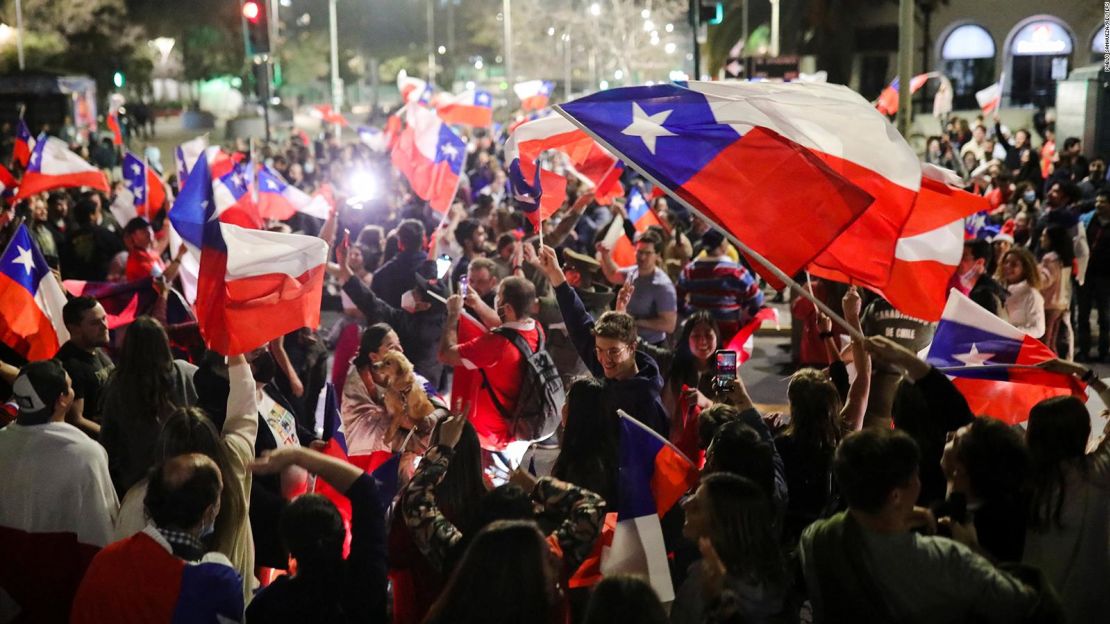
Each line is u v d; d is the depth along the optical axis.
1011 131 32.53
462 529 4.83
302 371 8.33
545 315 9.40
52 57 53.16
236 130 51.16
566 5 88.06
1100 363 13.62
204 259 6.46
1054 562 4.71
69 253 13.23
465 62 95.81
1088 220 13.91
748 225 5.57
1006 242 12.48
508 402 6.88
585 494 4.68
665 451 4.94
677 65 80.62
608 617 3.44
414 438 5.89
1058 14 42.44
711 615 3.99
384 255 12.55
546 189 8.80
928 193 6.30
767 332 15.80
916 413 5.08
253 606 4.28
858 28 44.34
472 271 9.42
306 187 26.64
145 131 51.38
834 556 3.97
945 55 43.78
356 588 4.37
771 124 5.80
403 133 13.40
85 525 5.21
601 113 5.79
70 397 5.30
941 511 4.59
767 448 4.75
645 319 9.84
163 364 5.83
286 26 88.56
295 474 6.15
